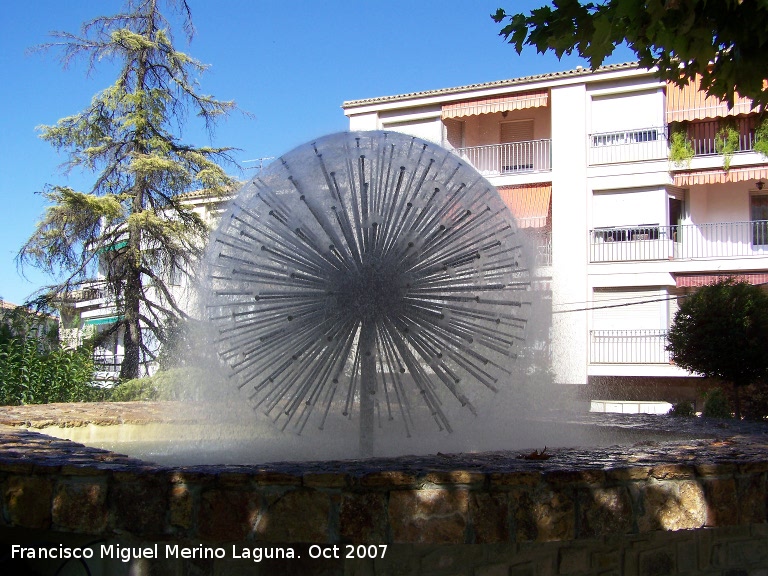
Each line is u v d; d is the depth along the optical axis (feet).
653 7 14.56
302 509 10.60
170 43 71.51
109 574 12.33
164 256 66.69
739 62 16.58
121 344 75.31
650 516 11.39
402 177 17.15
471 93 76.13
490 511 10.64
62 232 64.28
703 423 24.62
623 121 72.02
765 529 15.29
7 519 11.41
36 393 36.14
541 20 17.83
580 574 12.95
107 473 11.05
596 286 71.26
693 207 73.15
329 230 16.90
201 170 68.90
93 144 70.74
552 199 72.84
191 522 10.75
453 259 17.29
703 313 45.88
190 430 19.42
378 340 16.74
